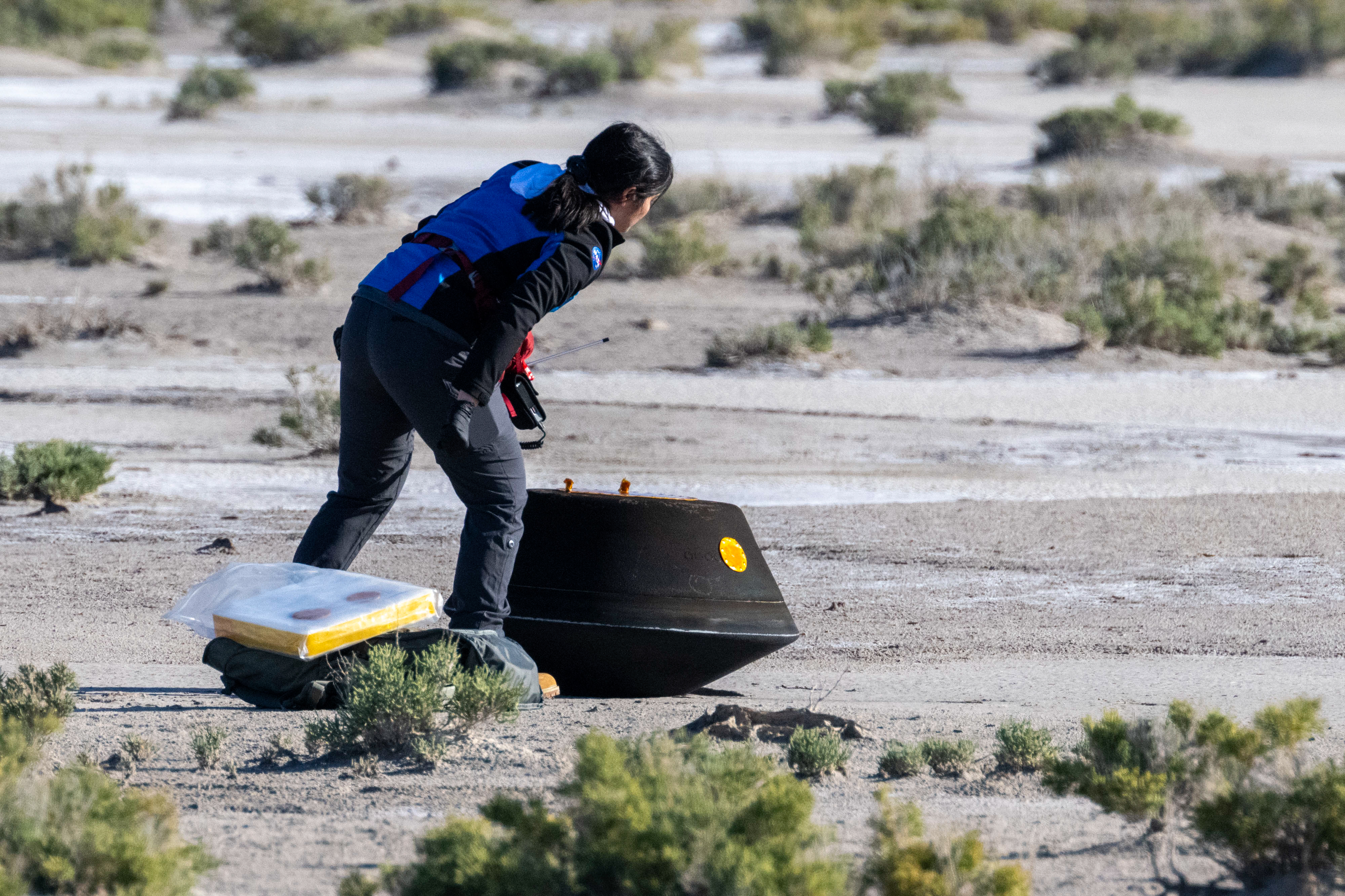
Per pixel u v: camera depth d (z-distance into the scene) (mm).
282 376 82938
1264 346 95375
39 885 10922
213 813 14625
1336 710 22453
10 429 67188
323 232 134500
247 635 20828
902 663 28031
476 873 10656
